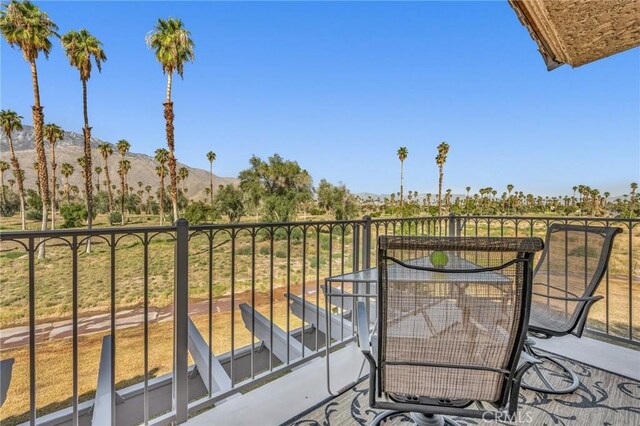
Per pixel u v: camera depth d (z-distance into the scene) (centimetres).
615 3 106
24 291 973
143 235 158
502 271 108
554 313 208
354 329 260
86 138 1577
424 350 117
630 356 237
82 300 891
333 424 171
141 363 454
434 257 114
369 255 269
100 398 171
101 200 3450
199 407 177
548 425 166
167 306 834
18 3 1234
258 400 191
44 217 1438
